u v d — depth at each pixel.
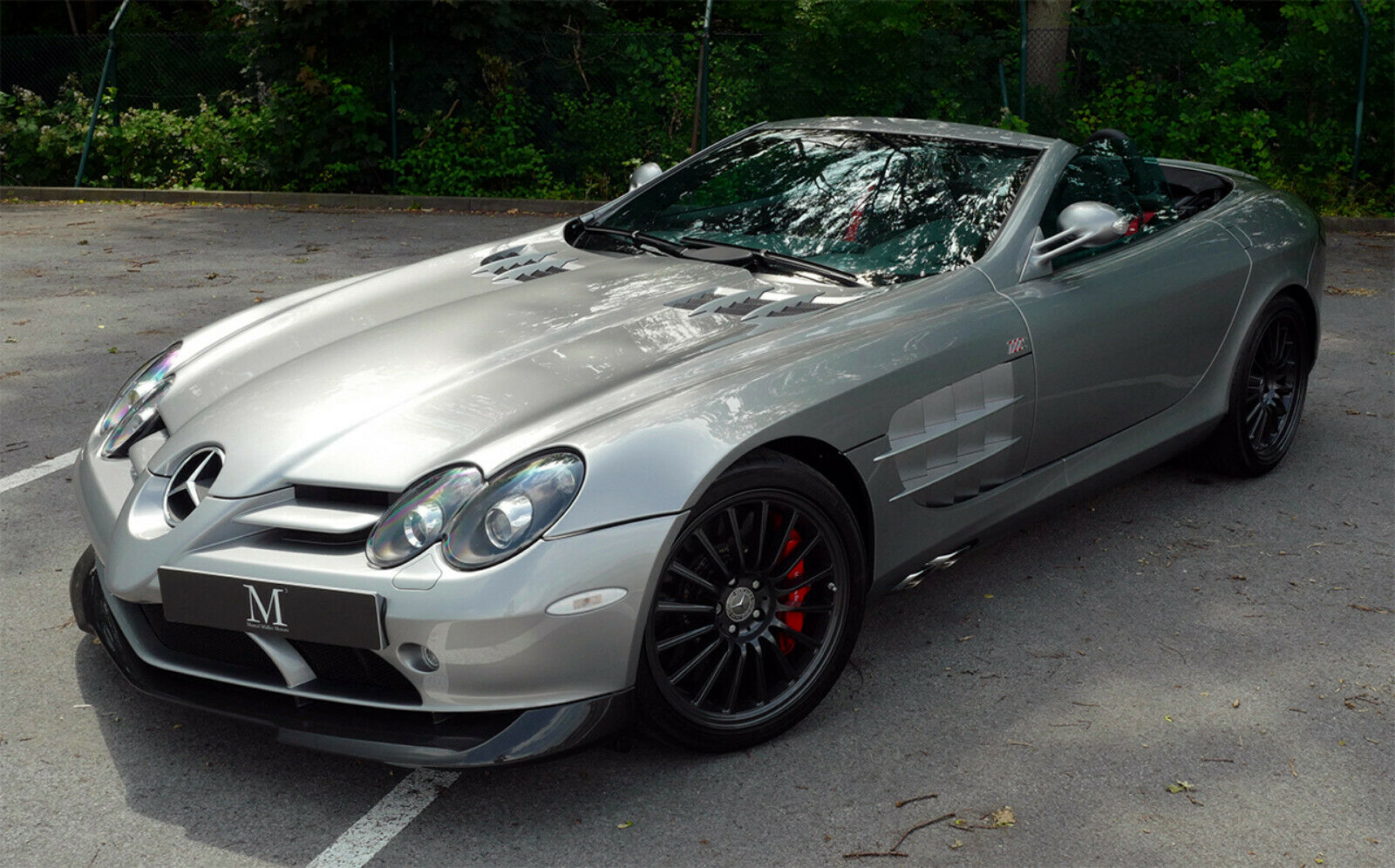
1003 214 3.51
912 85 11.50
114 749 2.67
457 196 11.91
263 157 12.24
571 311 3.12
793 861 2.32
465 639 2.27
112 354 6.00
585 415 2.53
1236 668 3.08
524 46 12.19
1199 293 3.84
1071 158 3.75
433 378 2.76
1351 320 6.89
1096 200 3.75
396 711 2.42
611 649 2.38
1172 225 4.05
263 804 2.49
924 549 3.08
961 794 2.54
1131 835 2.41
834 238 3.53
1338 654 3.16
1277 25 11.91
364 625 2.29
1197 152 11.36
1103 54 11.63
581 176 12.10
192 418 2.84
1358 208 10.86
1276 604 3.45
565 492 2.34
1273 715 2.87
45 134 12.52
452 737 2.34
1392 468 4.52
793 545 2.73
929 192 3.62
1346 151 11.37
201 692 2.54
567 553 2.31
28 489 4.20
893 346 2.94
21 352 6.03
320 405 2.68
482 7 11.67
